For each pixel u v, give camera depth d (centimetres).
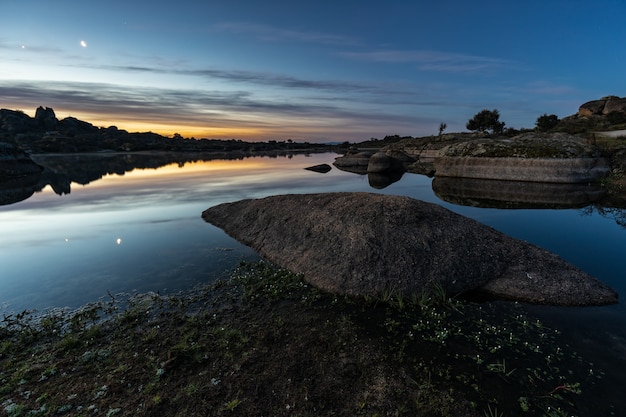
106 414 573
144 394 621
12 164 4856
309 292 1063
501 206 2309
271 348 767
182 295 1063
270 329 852
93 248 1518
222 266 1306
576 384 636
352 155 6750
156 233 1753
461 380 655
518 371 682
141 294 1073
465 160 3809
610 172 3034
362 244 1191
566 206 2241
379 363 708
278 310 958
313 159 9656
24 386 651
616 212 2017
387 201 1404
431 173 4825
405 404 594
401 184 3644
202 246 1545
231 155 12525
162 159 9544
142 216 2150
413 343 783
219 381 654
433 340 790
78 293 1083
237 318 915
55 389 640
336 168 6181
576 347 763
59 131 14712
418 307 965
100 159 9294
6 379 674
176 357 714
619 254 1328
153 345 789
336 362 712
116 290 1104
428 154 7362
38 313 966
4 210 2384
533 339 798
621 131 5184
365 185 3616
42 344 812
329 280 1103
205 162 8275
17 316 947
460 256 1133
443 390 627
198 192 3159
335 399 608
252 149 17925
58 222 2006
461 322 877
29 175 4969
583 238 1540
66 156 10531
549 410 581
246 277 1178
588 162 3055
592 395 616
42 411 579
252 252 1460
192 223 1959
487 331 828
